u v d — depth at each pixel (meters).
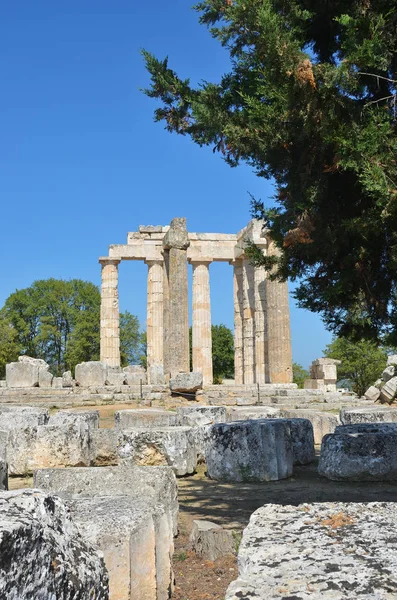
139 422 14.55
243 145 8.56
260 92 7.75
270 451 10.60
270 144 8.19
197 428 12.61
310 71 7.20
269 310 33.28
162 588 5.34
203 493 9.69
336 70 7.06
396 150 7.21
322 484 10.20
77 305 68.25
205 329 42.19
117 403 25.66
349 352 46.12
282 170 8.79
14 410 14.99
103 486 7.43
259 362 38.06
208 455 11.05
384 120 7.56
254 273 39.47
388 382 25.06
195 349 41.97
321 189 8.02
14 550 2.64
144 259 43.12
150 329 42.56
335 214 8.31
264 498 9.11
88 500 5.87
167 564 5.45
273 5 7.98
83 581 3.07
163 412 15.37
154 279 42.88
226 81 9.23
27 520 2.85
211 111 8.66
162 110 9.70
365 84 8.12
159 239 43.16
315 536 3.42
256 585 2.70
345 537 3.38
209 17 8.48
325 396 26.33
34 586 2.71
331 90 7.39
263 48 7.41
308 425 12.70
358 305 8.90
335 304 9.00
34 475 7.63
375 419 15.56
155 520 5.39
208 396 26.52
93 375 28.50
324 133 7.43
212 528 6.84
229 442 10.74
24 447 11.39
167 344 33.47
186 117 9.59
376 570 2.82
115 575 4.66
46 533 3.01
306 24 8.39
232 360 69.69
